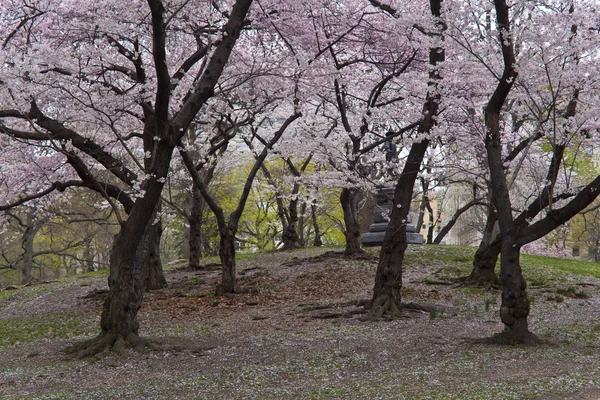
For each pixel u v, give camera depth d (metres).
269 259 29.52
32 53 12.88
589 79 13.69
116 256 12.75
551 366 8.86
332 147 20.52
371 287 20.62
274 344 11.98
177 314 17.31
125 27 13.38
